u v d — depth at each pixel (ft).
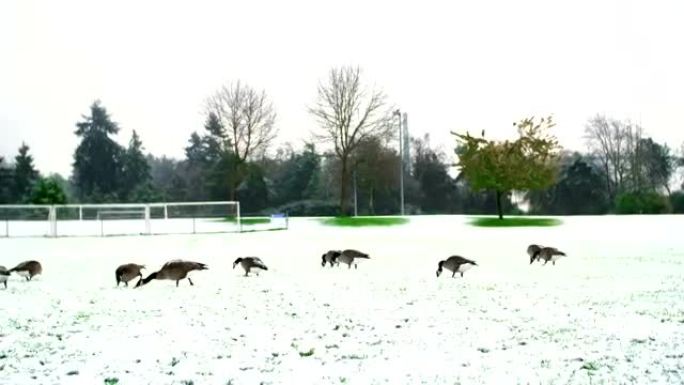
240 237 126.72
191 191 316.81
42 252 92.32
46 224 168.66
